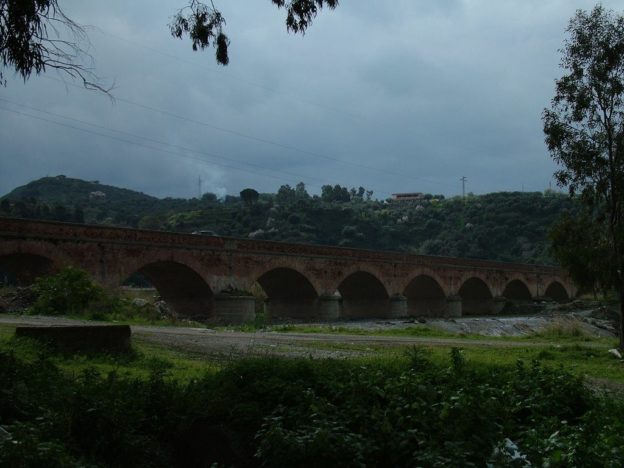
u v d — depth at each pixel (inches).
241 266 1948.8
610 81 975.0
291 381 395.2
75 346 613.6
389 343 1021.8
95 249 1518.2
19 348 570.9
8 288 1643.7
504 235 5438.0
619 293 989.2
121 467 314.2
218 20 507.5
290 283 2306.8
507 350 951.6
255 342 943.0
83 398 331.6
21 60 422.6
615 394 525.0
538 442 292.0
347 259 2389.3
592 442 291.4
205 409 361.1
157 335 952.3
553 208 5472.4
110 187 7529.5
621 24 974.4
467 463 268.5
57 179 7086.6
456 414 318.0
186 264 1763.0
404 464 295.3
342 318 2544.3
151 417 360.5
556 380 412.2
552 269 3836.1
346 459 290.4
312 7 476.4
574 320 2075.5
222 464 335.9
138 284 3892.7
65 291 1249.4
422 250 5620.1
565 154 1003.3
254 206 5182.1
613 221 982.4
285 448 297.7
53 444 257.1
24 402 345.7
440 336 1391.5
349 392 359.9
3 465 240.2
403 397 350.9
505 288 3631.9
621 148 973.8
